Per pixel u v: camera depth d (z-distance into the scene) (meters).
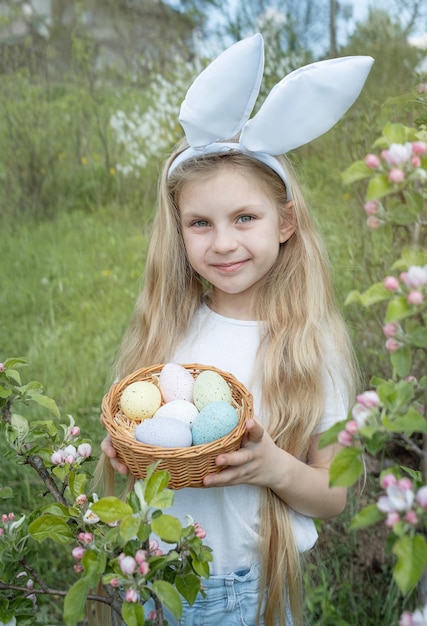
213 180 0.85
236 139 0.92
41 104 3.14
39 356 1.88
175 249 0.99
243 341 0.94
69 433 0.84
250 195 0.86
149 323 1.01
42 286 2.31
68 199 3.00
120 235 2.63
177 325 0.99
